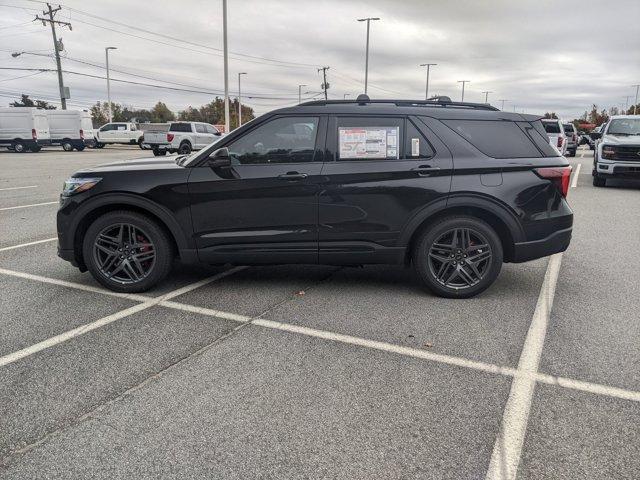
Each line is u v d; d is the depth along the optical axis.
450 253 4.91
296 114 4.81
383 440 2.75
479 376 3.44
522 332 4.17
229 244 4.86
